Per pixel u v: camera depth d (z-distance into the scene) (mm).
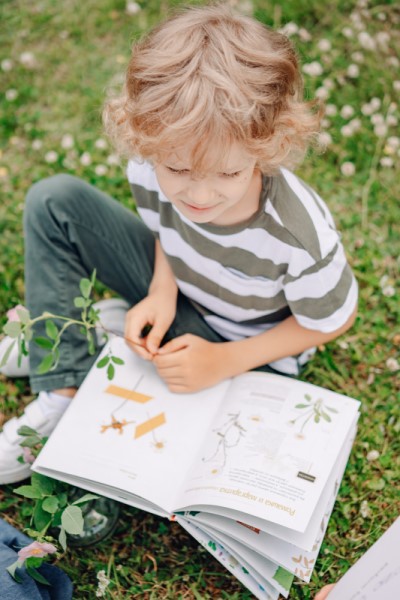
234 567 1401
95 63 2531
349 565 1544
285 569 1378
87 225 1654
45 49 2578
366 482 1656
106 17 2625
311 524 1331
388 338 1898
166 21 1271
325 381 1838
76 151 2291
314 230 1370
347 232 2100
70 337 1638
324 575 1539
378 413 1774
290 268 1394
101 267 1721
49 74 2516
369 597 1237
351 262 2031
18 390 1866
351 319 1535
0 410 1836
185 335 1556
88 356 1664
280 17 2541
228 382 1558
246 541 1328
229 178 1192
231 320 1641
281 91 1212
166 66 1174
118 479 1409
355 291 1491
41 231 1627
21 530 1638
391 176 2201
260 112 1168
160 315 1616
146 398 1540
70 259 1651
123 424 1499
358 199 2172
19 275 2059
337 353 1885
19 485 1703
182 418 1506
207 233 1415
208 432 1469
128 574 1566
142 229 1731
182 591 1543
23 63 2527
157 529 1631
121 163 2205
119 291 1784
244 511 1295
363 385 1827
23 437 1622
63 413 1650
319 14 2547
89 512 1535
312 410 1461
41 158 2311
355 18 2479
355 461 1688
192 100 1131
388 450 1708
